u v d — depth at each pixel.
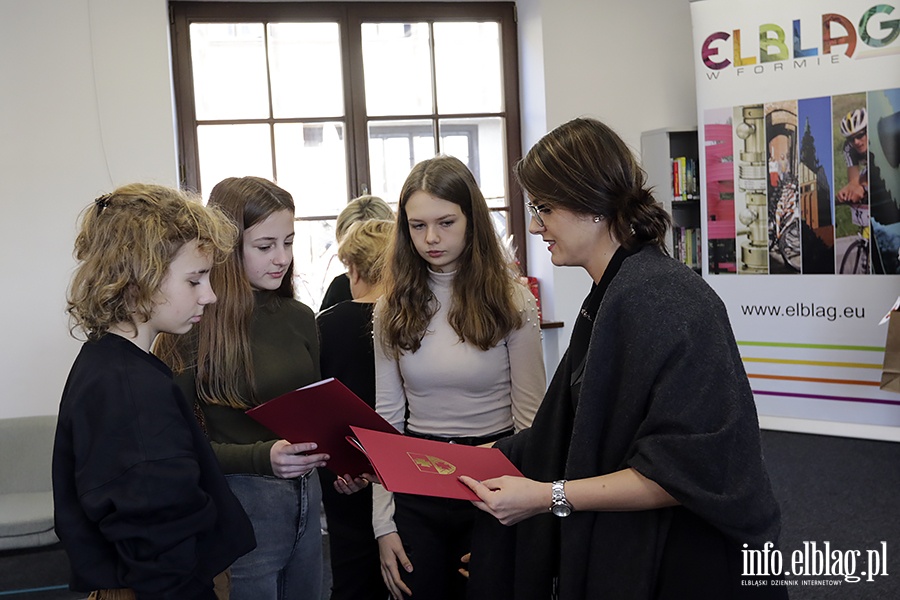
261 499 1.91
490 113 5.59
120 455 1.36
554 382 1.68
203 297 1.54
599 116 5.46
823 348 5.22
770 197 5.26
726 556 1.42
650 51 5.52
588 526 1.49
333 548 2.46
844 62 4.98
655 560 1.44
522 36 5.54
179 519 1.38
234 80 5.16
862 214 5.03
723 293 5.48
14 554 3.30
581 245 1.57
